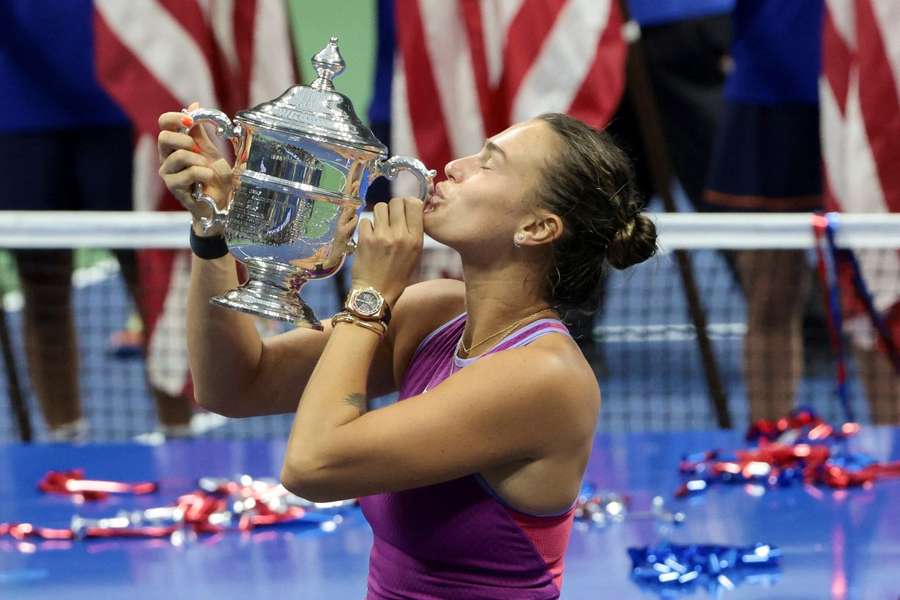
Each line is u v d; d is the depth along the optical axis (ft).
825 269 53.47
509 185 27.07
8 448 51.90
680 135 72.08
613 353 87.66
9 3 59.62
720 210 64.75
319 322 28.81
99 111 60.95
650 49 71.41
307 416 26.11
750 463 47.60
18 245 54.13
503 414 26.03
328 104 28.02
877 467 47.73
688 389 80.48
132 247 54.65
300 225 27.94
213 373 30.25
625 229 28.37
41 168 61.21
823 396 75.36
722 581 37.91
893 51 56.65
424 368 29.04
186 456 50.90
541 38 58.08
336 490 26.03
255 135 27.81
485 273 27.78
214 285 29.45
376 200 61.93
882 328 55.98
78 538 42.01
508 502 26.78
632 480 47.50
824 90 58.75
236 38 59.98
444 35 58.70
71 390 63.98
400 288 27.35
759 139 63.05
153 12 58.08
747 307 62.18
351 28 148.77
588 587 37.60
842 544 40.70
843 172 59.00
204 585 38.22
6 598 37.19
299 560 40.22
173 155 28.35
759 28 61.67
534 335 27.27
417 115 59.36
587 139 27.78
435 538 27.07
